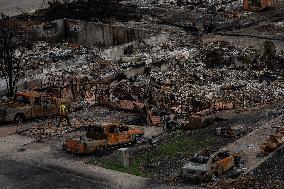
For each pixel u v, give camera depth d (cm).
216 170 3531
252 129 4272
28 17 7238
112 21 7250
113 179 3597
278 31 6700
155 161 3844
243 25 6981
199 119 4384
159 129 4438
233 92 5034
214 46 6169
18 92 4928
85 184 3547
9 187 3553
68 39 6975
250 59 5734
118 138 4109
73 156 3978
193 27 6944
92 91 5172
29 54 6100
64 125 4559
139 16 7438
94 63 5859
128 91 5069
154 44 6319
